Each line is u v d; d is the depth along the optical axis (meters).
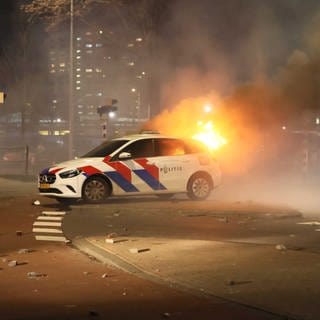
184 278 8.33
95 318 6.72
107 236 11.85
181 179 17.59
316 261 9.17
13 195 19.75
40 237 12.27
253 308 6.86
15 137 49.03
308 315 6.48
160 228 12.92
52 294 7.88
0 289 8.17
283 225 13.17
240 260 9.33
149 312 6.92
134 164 17.16
